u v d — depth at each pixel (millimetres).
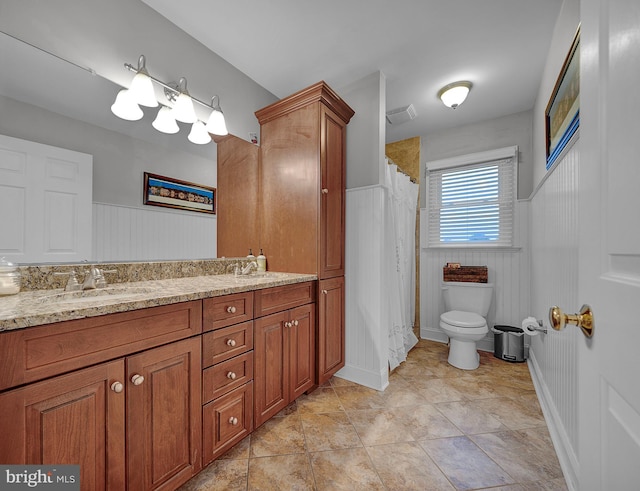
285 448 1382
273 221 2082
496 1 1485
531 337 2398
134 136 1478
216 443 1230
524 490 1146
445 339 2977
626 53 449
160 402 1019
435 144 3074
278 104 2000
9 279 1030
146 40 1529
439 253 3031
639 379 403
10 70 1126
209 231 1846
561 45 1540
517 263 2633
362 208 2090
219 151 1902
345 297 2156
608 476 488
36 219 1173
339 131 2092
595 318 539
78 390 819
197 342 1146
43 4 1200
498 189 2750
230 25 1667
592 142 565
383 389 1966
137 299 954
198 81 1790
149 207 1543
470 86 2229
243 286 1343
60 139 1238
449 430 1524
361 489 1146
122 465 912
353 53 1892
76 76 1285
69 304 875
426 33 1715
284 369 1627
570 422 1248
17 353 715
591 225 564
